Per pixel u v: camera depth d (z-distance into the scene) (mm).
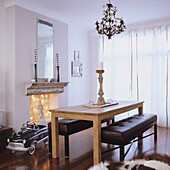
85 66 6383
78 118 2777
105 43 6211
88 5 4371
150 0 4078
